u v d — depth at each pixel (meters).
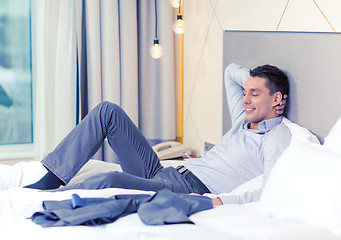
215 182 2.44
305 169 1.74
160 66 3.86
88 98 3.68
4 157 3.67
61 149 2.35
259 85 2.49
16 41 3.78
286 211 1.73
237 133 2.57
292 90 2.53
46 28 3.55
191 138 3.86
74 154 2.34
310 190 1.69
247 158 2.43
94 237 1.55
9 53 3.77
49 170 2.32
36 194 1.91
